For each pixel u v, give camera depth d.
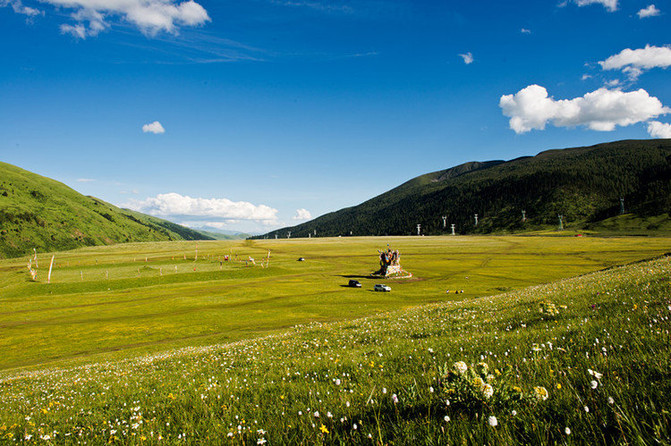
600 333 6.48
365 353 9.84
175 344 39.66
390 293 77.75
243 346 17.70
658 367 3.83
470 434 3.10
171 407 6.70
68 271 126.94
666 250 140.62
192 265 141.25
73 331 49.88
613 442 2.50
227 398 6.67
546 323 10.13
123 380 12.44
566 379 4.00
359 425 3.95
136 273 122.56
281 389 6.73
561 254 149.88
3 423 7.42
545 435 2.84
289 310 59.91
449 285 86.44
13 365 36.41
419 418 3.66
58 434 6.21
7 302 78.50
